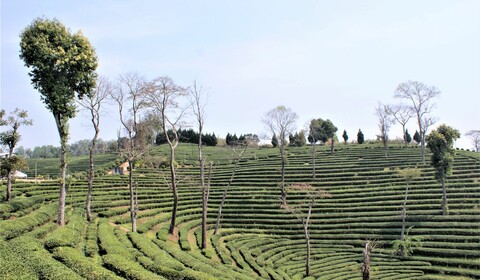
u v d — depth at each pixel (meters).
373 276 40.75
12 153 43.72
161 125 49.47
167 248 36.00
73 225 35.84
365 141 128.25
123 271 23.11
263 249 47.81
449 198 60.72
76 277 19.30
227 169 87.62
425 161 81.50
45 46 33.19
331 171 79.44
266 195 67.50
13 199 43.84
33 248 23.81
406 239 48.62
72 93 35.72
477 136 117.94
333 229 55.47
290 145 119.44
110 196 57.31
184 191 68.62
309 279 38.09
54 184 58.91
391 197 63.09
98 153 139.75
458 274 42.22
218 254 42.78
